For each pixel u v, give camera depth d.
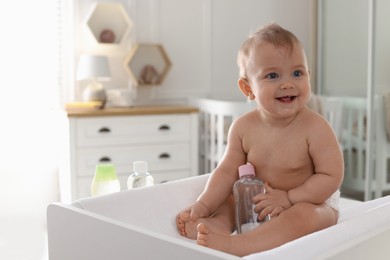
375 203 1.25
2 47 3.73
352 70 4.09
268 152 1.18
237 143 1.24
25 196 3.85
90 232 0.91
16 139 3.83
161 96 4.14
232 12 4.32
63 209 0.97
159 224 1.15
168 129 3.51
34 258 2.86
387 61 3.71
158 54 4.09
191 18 4.20
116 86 4.01
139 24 4.04
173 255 0.77
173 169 3.53
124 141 3.41
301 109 1.17
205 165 3.86
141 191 1.14
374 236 0.83
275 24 1.18
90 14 3.79
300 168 1.16
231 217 1.21
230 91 4.37
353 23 4.07
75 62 3.88
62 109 3.83
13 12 3.74
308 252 0.77
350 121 4.06
